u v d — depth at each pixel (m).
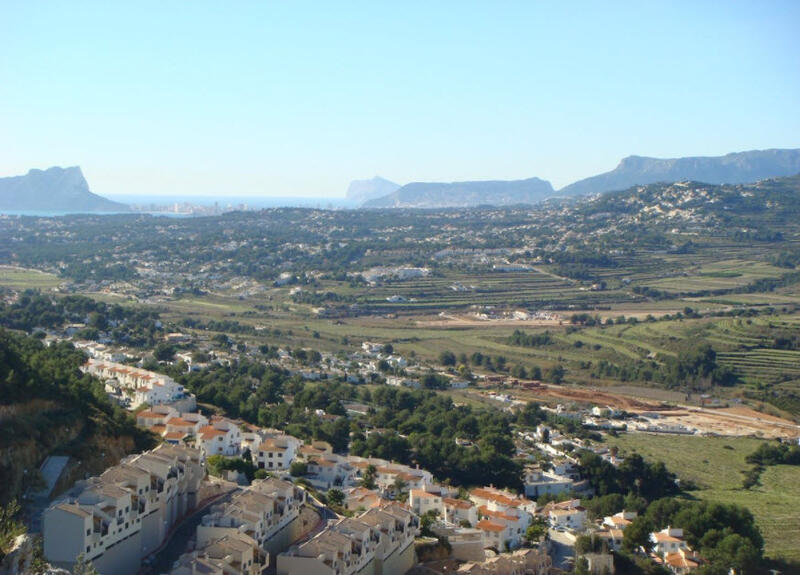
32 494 147.50
